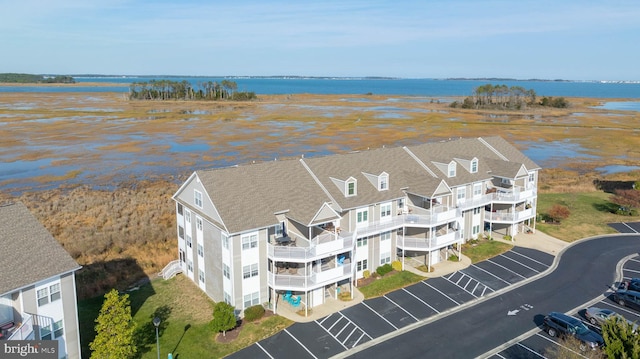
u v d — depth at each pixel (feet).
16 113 589.32
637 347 78.95
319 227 133.90
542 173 293.02
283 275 123.54
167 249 174.70
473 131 448.24
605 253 166.71
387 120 538.88
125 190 250.98
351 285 134.31
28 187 255.91
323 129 460.96
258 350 109.19
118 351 94.43
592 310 120.98
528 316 123.95
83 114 583.58
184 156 330.54
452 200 168.35
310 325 119.75
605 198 235.61
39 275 91.76
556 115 614.75
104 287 142.51
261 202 128.88
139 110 649.61
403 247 151.74
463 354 107.24
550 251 168.55
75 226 195.52
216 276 129.29
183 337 114.83
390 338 113.91
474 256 163.63
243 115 589.73
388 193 151.23
